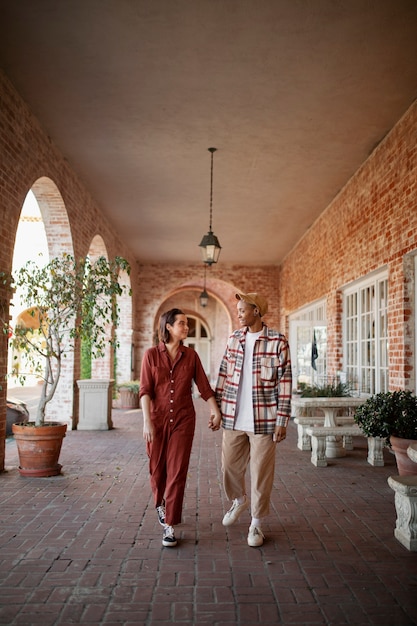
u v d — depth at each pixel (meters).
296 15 4.65
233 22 4.76
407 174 6.38
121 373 15.45
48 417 9.09
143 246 14.74
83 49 5.21
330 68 5.50
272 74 5.64
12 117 5.96
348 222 9.03
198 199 10.27
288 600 2.82
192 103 6.32
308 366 12.07
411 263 6.52
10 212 5.96
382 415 5.23
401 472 4.96
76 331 6.34
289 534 3.86
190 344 26.27
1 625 2.53
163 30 4.89
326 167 8.45
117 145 7.62
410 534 3.58
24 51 5.26
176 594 2.87
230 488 3.89
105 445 7.66
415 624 2.58
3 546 3.55
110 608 2.71
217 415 3.82
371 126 6.89
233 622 2.59
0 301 5.71
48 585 2.96
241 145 7.59
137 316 16.98
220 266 17.19
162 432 3.67
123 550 3.49
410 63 5.39
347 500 4.79
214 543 3.65
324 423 7.14
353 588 2.97
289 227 12.42
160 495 3.68
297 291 13.89
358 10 4.57
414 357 6.46
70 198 8.50
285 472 5.95
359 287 8.88
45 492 4.96
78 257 9.09
